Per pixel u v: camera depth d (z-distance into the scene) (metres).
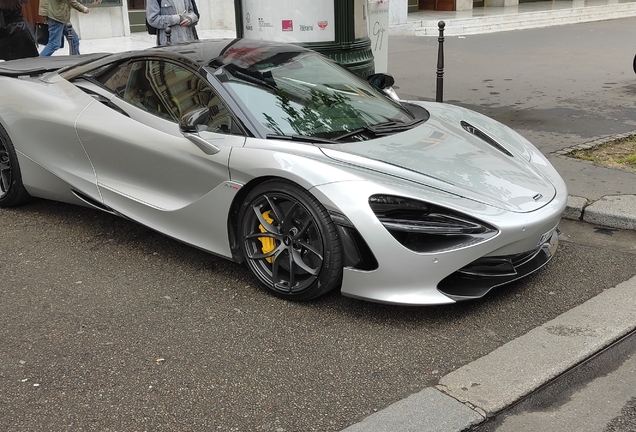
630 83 10.03
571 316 3.47
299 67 4.41
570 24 19.86
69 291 3.78
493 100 9.02
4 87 4.82
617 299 3.64
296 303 3.65
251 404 2.79
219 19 17.55
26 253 4.29
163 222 4.06
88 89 4.49
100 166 4.32
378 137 3.88
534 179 3.86
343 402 2.80
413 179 3.45
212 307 3.61
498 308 3.60
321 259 3.41
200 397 2.83
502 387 2.87
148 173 4.05
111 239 4.52
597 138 6.85
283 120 3.82
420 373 3.01
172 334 3.33
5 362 3.07
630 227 4.67
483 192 3.52
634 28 18.09
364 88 4.56
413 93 9.57
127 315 3.52
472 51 13.92
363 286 3.36
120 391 2.87
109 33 15.92
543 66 11.82
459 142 4.04
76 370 3.02
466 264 3.32
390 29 17.41
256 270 3.74
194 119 3.68
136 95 4.24
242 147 3.62
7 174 4.97
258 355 3.15
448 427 2.61
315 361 3.11
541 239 3.60
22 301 3.66
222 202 3.72
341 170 3.39
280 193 3.49
